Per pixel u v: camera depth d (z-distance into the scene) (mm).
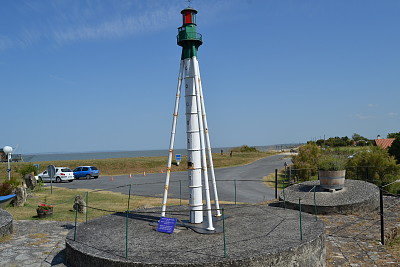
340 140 74875
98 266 8234
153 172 47625
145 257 8094
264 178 36094
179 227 10836
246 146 88438
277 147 111812
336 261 9602
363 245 10828
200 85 11695
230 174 40125
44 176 38438
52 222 15141
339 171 16391
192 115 11273
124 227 11086
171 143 11836
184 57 11609
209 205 10906
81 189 30109
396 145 31766
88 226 11273
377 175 26125
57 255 10422
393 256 9891
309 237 9195
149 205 18469
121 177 42156
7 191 20812
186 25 11328
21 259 10164
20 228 14039
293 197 16453
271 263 8000
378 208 15484
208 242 9227
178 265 7559
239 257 7801
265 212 12898
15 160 56531
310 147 36688
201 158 11680
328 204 14852
